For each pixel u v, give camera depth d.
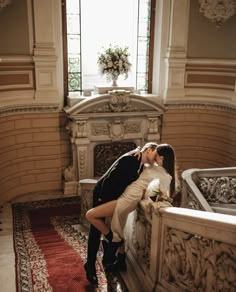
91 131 6.20
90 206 4.64
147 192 2.61
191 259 2.22
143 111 6.35
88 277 2.93
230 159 6.61
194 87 6.72
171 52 6.38
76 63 6.30
